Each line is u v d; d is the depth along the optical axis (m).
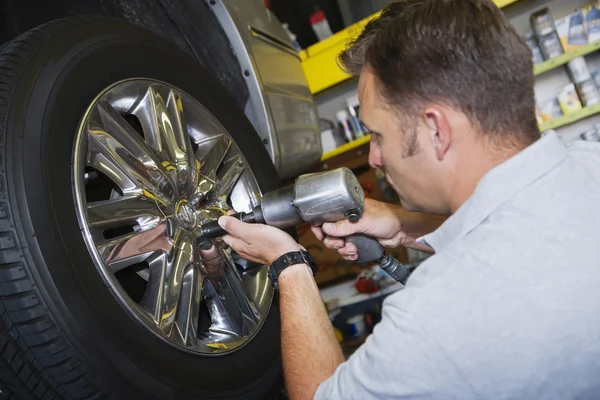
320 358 0.97
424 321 0.77
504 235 0.79
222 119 1.44
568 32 3.11
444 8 0.84
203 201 1.29
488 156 0.85
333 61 3.26
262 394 1.25
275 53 2.12
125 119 1.23
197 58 1.78
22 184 0.87
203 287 1.31
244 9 2.00
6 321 0.86
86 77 1.05
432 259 0.83
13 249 0.85
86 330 0.88
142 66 1.21
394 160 0.92
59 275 0.87
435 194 0.92
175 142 1.24
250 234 1.11
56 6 1.41
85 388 0.88
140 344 0.98
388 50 0.87
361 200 1.11
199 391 1.07
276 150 1.94
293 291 1.05
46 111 0.95
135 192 1.11
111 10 1.53
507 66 0.81
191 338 1.12
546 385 0.74
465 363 0.75
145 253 1.09
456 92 0.82
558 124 3.08
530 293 0.75
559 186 0.81
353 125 3.42
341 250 1.28
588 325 0.73
